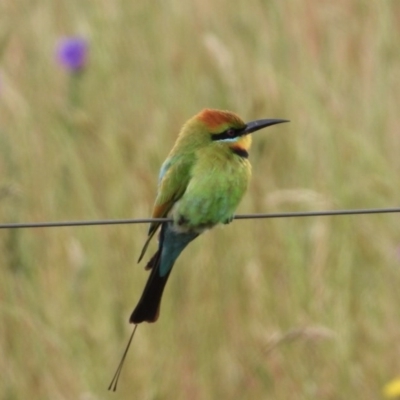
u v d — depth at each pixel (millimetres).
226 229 10250
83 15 12500
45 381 9641
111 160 10656
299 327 9516
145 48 11789
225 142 8258
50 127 11031
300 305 9922
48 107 11336
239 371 9641
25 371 9672
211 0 12242
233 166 8156
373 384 9672
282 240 10219
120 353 9836
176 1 12195
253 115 11195
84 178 10617
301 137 11094
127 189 10492
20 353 9734
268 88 11266
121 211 10422
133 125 11219
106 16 12039
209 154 8141
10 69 12016
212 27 12109
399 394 9258
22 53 12227
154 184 10484
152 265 8086
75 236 10422
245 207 10430
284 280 10070
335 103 11375
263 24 12117
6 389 9609
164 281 8047
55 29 12562
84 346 9805
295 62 11922
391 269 10289
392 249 10359
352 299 10156
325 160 10906
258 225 10414
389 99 11516
